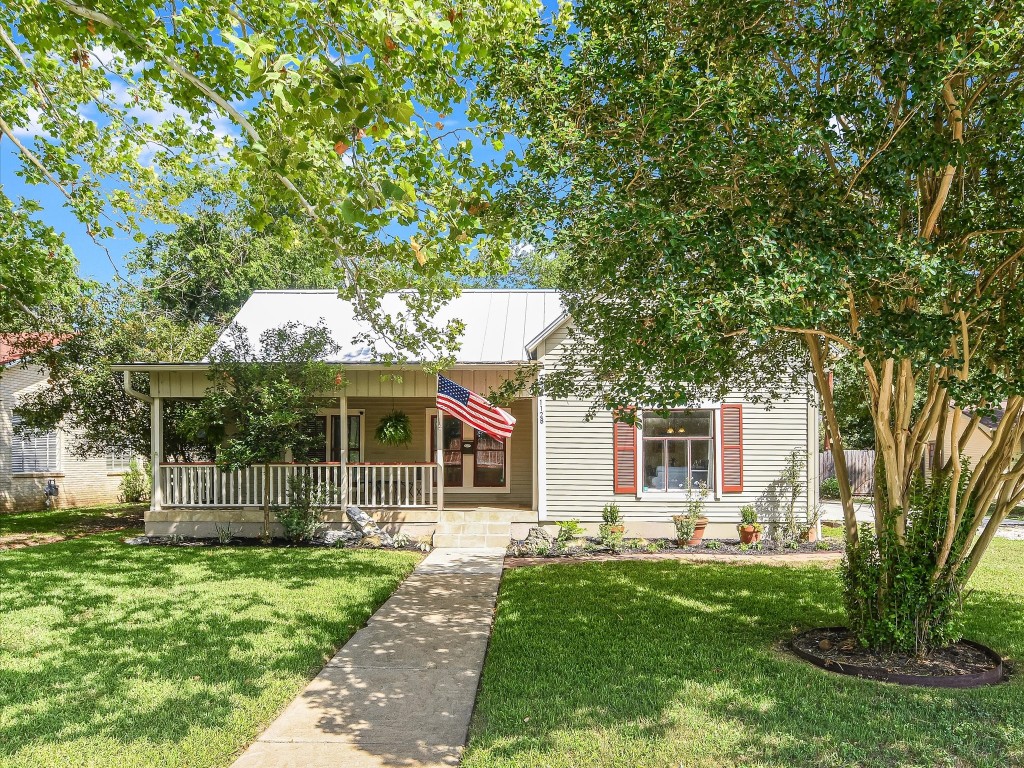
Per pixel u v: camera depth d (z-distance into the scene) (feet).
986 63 15.19
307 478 44.45
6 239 30.91
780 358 28.68
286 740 15.70
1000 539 48.19
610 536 42.42
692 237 15.56
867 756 14.49
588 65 18.53
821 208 16.78
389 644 23.17
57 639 22.68
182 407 50.52
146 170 28.53
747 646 22.17
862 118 17.16
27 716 16.44
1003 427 20.18
